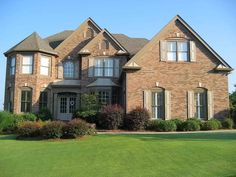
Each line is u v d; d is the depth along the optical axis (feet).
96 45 115.34
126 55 114.83
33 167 43.47
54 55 116.67
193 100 95.14
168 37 97.35
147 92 93.91
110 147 55.06
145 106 93.35
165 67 95.55
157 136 69.05
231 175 35.29
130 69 94.43
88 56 115.14
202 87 95.81
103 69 114.52
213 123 88.38
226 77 96.32
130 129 87.56
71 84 114.73
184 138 64.34
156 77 94.84
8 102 111.65
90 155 49.52
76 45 120.37
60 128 69.31
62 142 64.34
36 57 110.01
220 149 49.52
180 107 94.53
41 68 111.65
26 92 108.68
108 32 115.44
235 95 138.72
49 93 112.68
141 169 39.93
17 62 109.60
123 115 89.76
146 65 94.99
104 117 89.10
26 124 74.84
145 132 82.53
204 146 52.42
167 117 93.56
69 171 40.60
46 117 102.12
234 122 94.48
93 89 110.32
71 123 69.62
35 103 107.55
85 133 70.03
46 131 69.46
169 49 96.94
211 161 42.09
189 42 97.40
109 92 109.70
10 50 112.47
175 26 98.17
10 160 48.34
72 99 116.57
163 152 49.06
